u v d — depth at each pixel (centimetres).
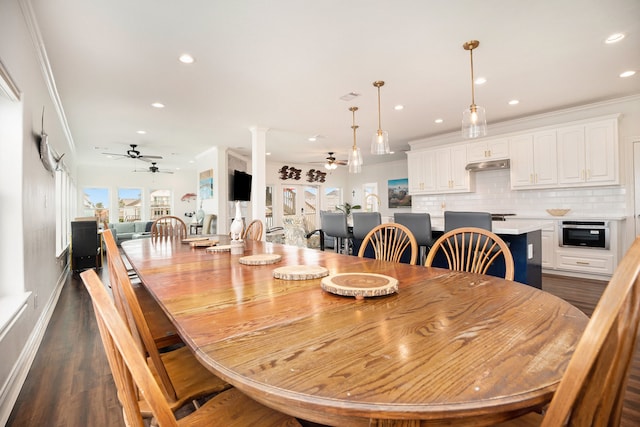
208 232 684
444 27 241
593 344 49
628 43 269
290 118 478
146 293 213
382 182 951
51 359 227
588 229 428
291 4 212
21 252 220
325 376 61
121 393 67
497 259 291
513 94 389
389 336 79
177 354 131
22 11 209
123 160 843
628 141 411
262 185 524
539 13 226
